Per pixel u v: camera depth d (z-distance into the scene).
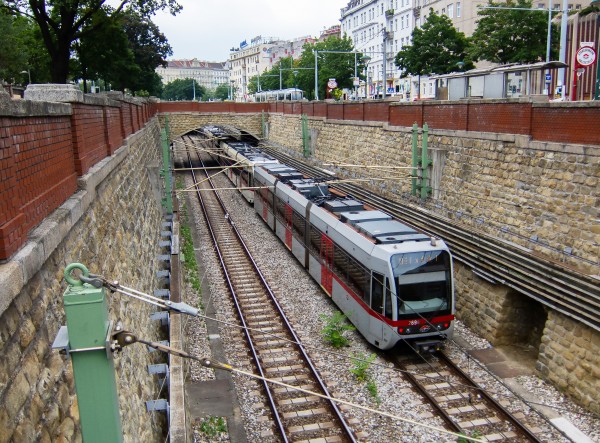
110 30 31.80
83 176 7.86
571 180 13.23
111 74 38.38
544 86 22.89
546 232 14.07
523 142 14.91
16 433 3.95
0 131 4.46
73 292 3.93
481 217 16.97
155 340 11.81
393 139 23.95
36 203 5.46
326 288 17.80
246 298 18.27
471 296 15.62
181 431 7.88
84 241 7.25
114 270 8.77
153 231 17.23
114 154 11.57
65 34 25.98
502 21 32.94
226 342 14.90
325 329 14.90
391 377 12.95
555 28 33.00
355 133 28.89
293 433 10.69
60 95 7.42
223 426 10.77
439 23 40.44
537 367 12.91
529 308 14.53
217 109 50.09
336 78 57.59
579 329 11.72
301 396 12.09
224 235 26.56
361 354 14.20
